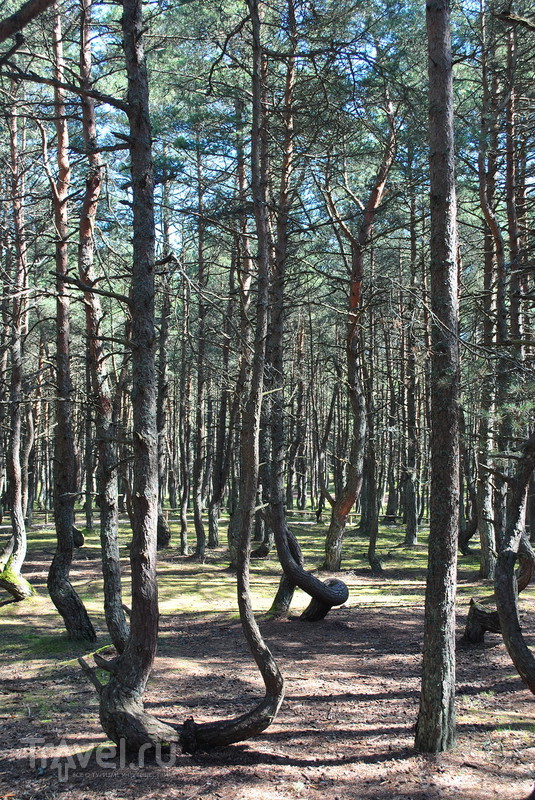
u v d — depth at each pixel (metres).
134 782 5.48
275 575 18.45
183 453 26.97
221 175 14.16
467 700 7.75
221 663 9.75
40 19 10.79
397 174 18.00
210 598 15.24
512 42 12.06
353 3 10.93
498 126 11.30
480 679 8.62
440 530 5.99
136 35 6.24
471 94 13.09
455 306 6.13
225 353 18.84
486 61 11.66
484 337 10.52
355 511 42.38
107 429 9.46
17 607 13.72
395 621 12.62
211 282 23.58
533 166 12.49
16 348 15.35
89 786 5.41
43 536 28.38
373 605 14.23
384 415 25.22
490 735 6.50
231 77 13.84
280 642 11.07
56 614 13.13
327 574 18.42
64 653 10.22
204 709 7.46
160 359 20.36
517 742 6.29
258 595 15.45
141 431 6.06
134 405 6.13
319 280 26.08
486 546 16.47
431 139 6.15
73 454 11.24
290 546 12.93
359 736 6.61
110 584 9.38
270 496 12.34
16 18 3.29
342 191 19.08
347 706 7.65
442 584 6.03
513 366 6.82
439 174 6.10
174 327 18.14
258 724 6.08
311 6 9.62
